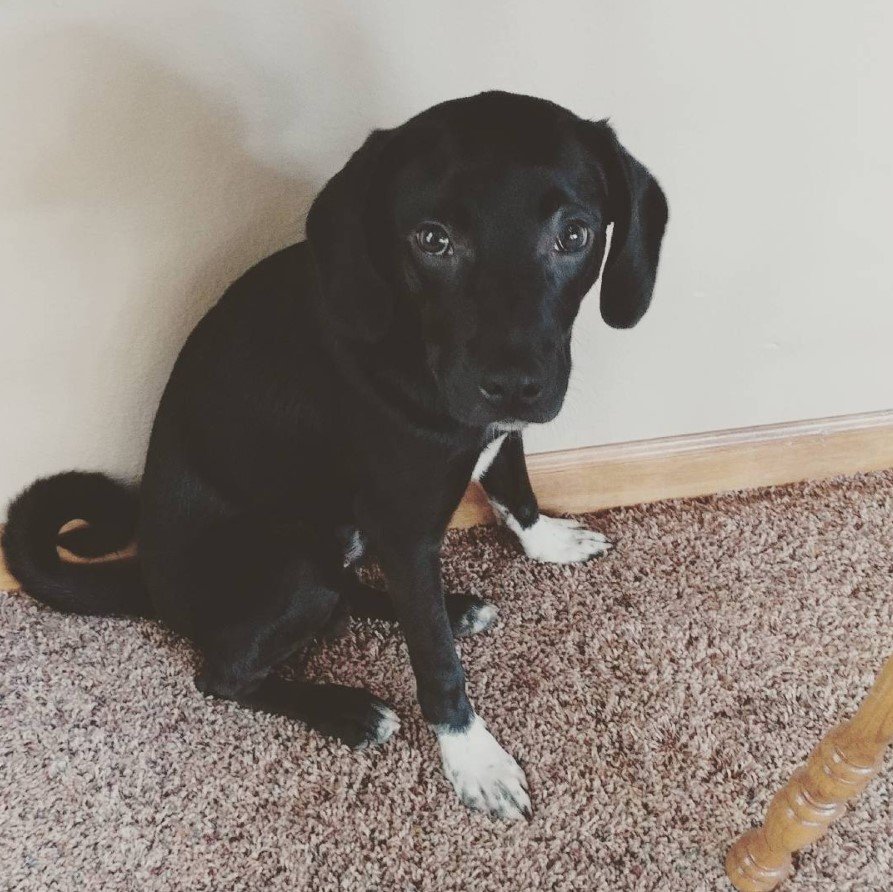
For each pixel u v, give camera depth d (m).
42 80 1.00
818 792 0.95
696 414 1.56
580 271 0.95
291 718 1.29
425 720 1.21
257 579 1.17
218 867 1.16
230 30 1.01
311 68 1.06
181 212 1.15
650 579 1.47
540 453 1.56
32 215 1.11
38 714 1.31
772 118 1.18
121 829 1.19
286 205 1.18
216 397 1.12
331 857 1.16
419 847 1.17
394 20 1.03
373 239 0.93
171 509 1.20
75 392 1.31
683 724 1.28
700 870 1.13
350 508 1.21
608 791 1.21
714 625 1.40
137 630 1.41
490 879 1.13
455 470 1.04
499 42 1.07
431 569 1.12
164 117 1.06
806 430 1.60
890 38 1.12
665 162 1.21
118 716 1.31
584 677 1.34
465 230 0.87
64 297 1.20
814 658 1.35
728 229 1.29
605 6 1.05
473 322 0.88
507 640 1.39
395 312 0.97
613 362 1.45
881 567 1.47
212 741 1.28
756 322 1.43
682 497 1.63
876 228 1.33
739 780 1.21
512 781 1.19
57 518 1.28
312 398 1.07
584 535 1.51
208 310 1.23
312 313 1.04
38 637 1.40
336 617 1.36
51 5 0.95
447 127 0.87
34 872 1.16
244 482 1.17
